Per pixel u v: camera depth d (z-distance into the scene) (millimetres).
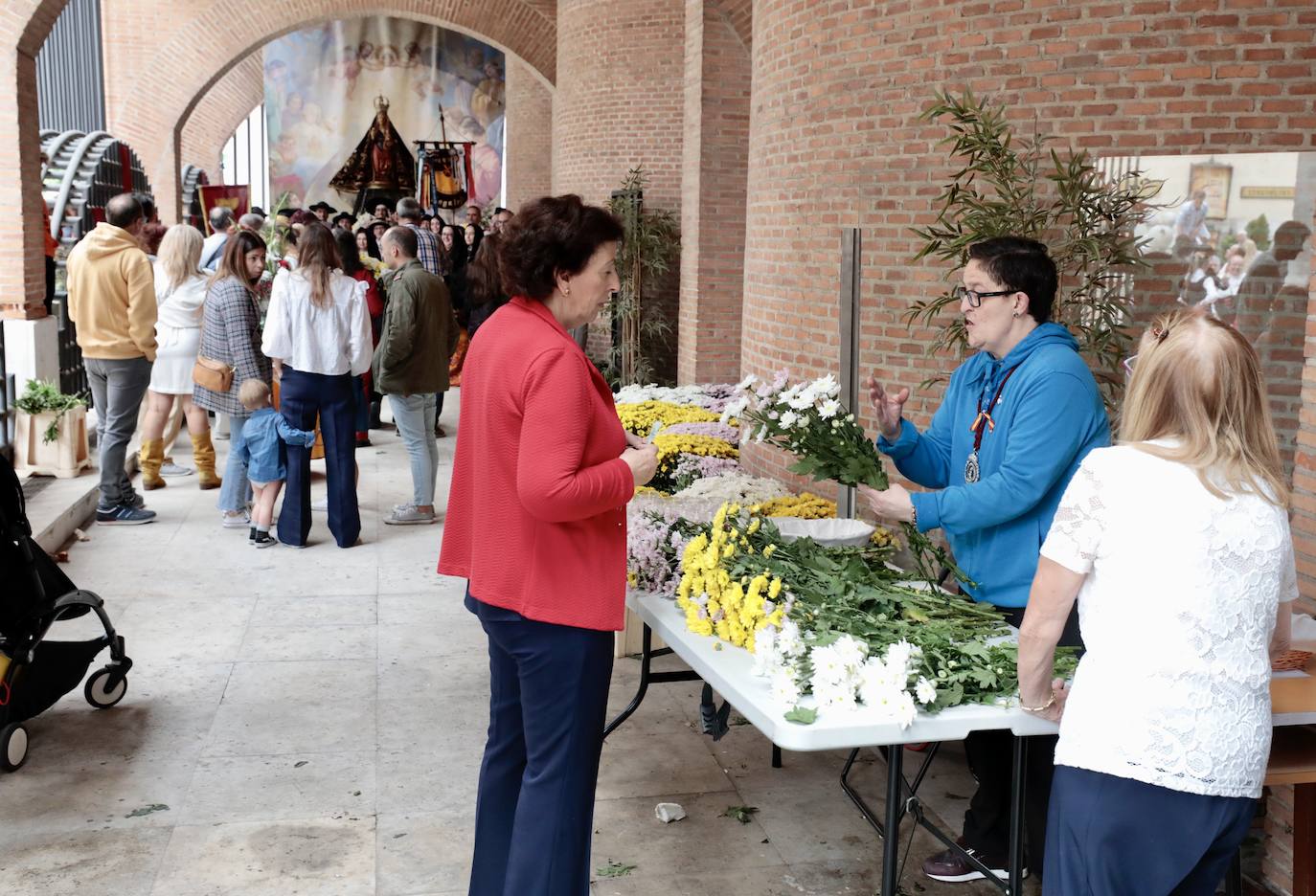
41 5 8336
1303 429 3307
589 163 14125
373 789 3740
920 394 6273
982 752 3156
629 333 13359
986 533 3062
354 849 3359
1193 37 5406
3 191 8383
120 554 6297
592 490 2402
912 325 6262
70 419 7234
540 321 2508
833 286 6633
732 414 3256
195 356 7621
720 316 10438
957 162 5980
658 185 13586
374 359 9508
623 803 3686
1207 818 2043
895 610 2877
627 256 13195
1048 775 3016
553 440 2379
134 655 4863
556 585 2508
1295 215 4820
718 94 10039
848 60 6402
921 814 3125
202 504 7430
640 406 8117
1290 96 5348
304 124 25375
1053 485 2943
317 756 3967
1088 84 5590
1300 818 2893
